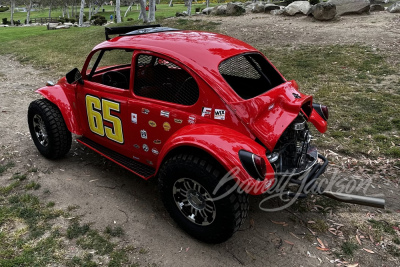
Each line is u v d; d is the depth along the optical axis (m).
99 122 3.96
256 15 16.73
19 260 2.83
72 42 15.40
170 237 3.19
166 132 3.26
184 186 3.01
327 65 8.99
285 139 3.15
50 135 4.29
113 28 4.12
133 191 3.94
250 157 2.58
